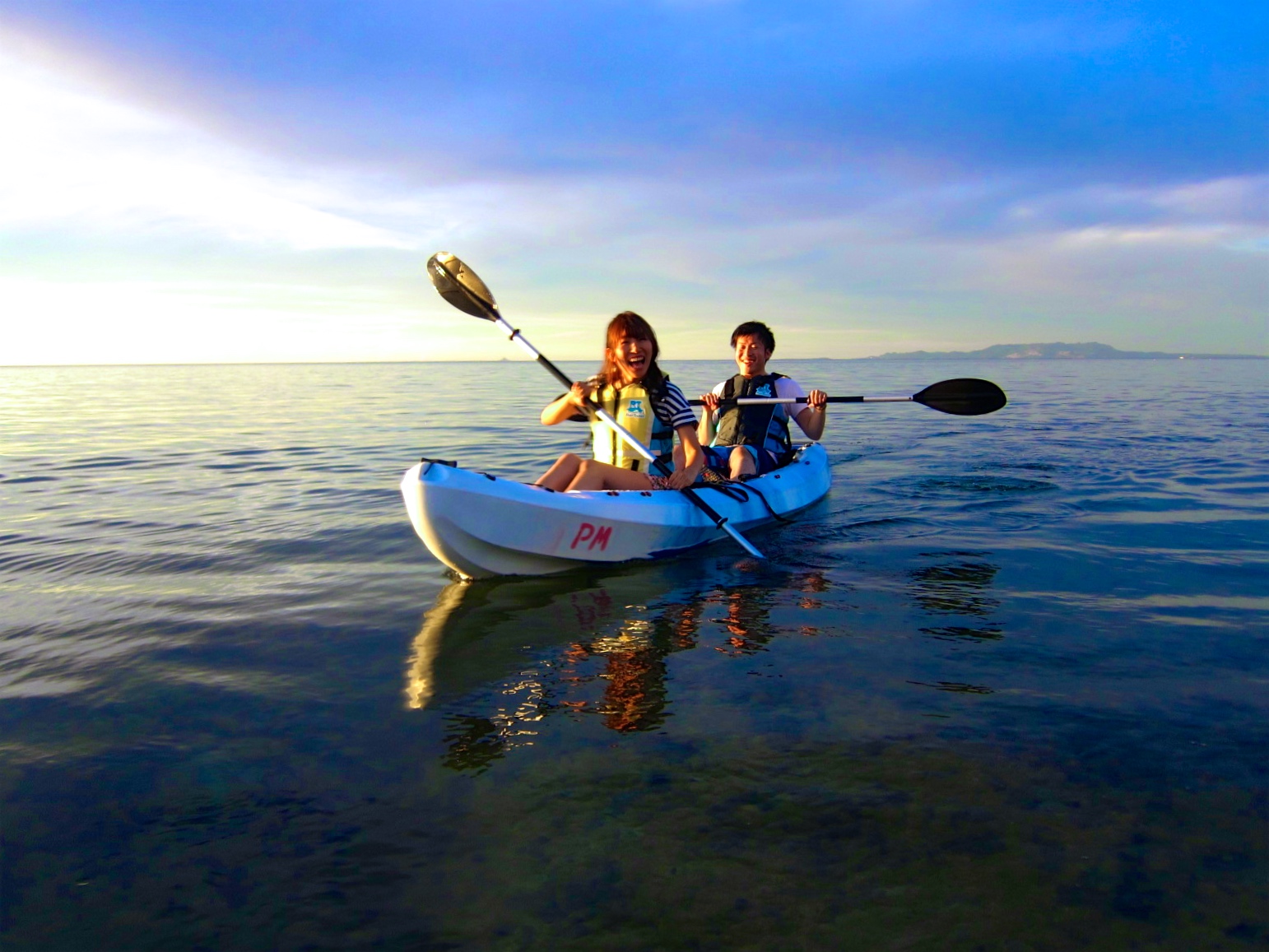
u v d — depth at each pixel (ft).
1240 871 4.38
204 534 14.08
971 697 6.75
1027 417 37.11
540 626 8.98
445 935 4.04
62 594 10.52
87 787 5.55
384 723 6.51
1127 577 10.47
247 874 4.56
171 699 7.10
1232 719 6.23
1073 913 4.08
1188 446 24.98
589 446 13.79
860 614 9.16
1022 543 12.46
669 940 3.96
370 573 11.50
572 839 4.80
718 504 13.21
